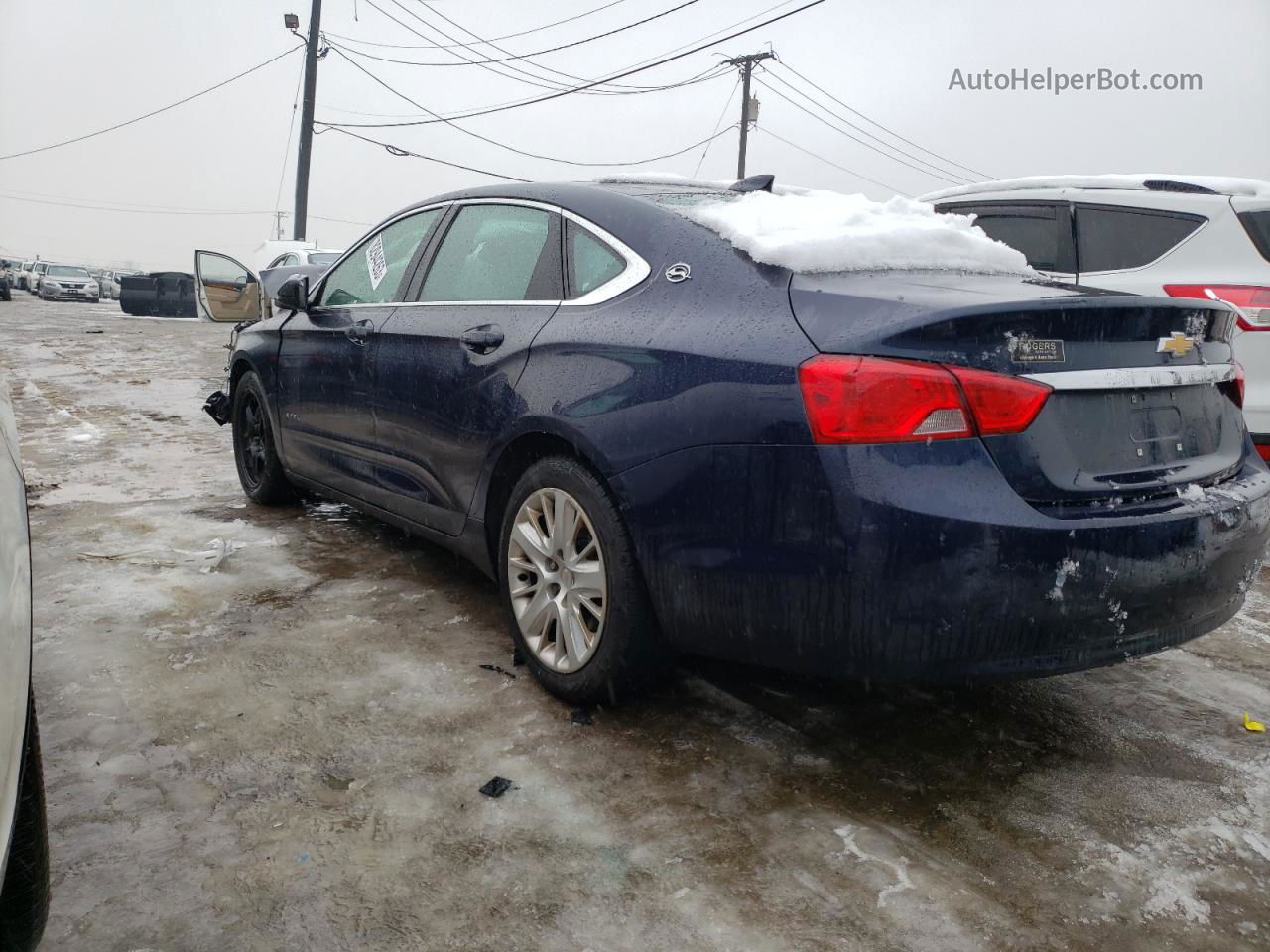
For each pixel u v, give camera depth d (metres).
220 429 7.27
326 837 2.05
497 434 2.80
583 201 2.94
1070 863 2.04
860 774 2.37
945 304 2.05
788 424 2.05
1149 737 2.61
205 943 1.73
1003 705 2.78
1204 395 2.44
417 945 1.74
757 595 2.14
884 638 1.99
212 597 3.45
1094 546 1.99
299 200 26.34
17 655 1.37
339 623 3.25
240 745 2.42
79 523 4.39
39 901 1.47
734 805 2.21
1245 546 2.29
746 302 2.28
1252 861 2.06
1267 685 2.98
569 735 2.52
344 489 3.89
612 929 1.80
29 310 25.80
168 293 26.06
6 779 1.24
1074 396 2.09
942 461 1.95
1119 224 4.84
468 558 3.13
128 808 2.12
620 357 2.45
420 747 2.44
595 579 2.54
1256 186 4.68
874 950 1.76
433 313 3.27
